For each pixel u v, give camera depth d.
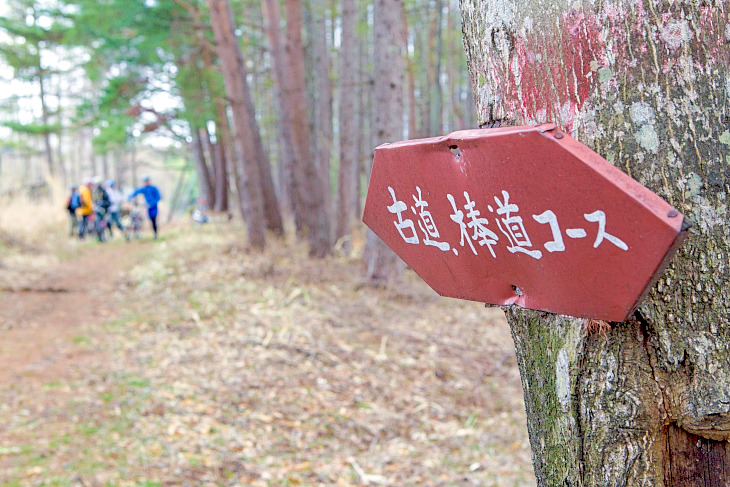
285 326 6.24
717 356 0.91
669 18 0.88
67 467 3.56
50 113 20.66
